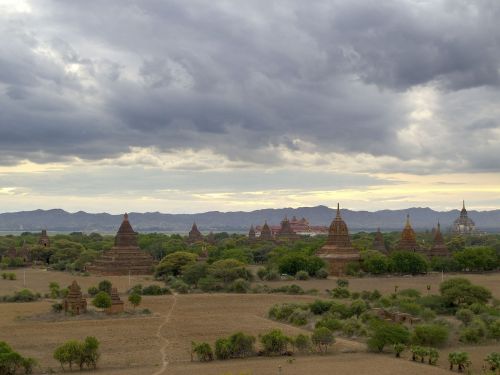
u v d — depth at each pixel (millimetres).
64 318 148125
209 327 139125
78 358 102938
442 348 119750
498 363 102250
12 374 99125
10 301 178125
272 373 99438
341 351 116688
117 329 136000
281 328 138250
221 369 101938
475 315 143250
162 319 148875
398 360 109312
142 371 101125
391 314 143125
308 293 195125
